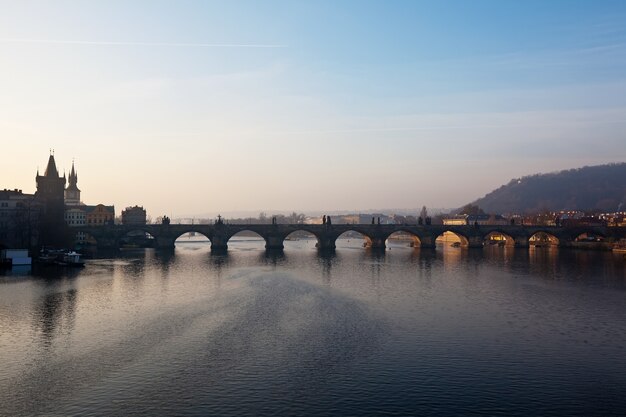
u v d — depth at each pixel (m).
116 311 99.50
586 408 54.81
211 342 77.75
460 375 64.00
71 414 52.91
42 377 62.84
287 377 62.97
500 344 77.38
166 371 64.94
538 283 140.00
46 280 141.00
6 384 60.62
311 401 56.09
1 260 173.62
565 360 70.06
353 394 58.03
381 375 63.81
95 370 65.31
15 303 106.12
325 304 107.81
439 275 158.38
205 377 62.94
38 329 84.88
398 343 77.50
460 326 88.25
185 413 53.19
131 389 59.22
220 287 131.88
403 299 113.94
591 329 86.62
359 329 85.88
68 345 75.88
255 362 68.44
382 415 52.81
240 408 54.34
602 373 65.12
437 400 56.50
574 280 146.38
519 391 59.16
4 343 76.75
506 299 114.12
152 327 86.75
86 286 130.88
